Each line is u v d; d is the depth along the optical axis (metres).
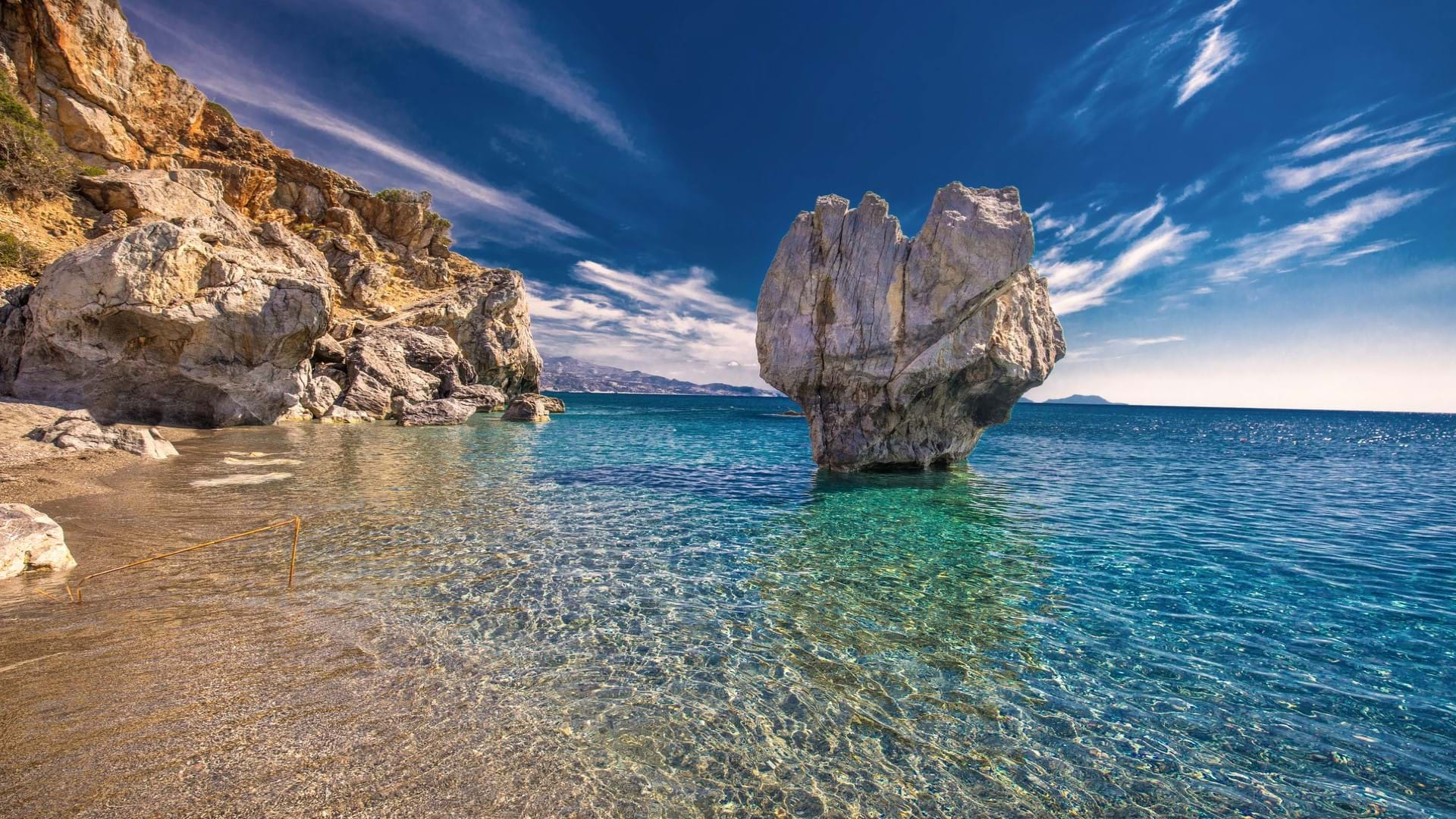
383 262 69.31
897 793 4.89
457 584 9.51
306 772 4.83
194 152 58.97
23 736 5.11
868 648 7.61
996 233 17.64
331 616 8.05
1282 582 10.46
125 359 26.80
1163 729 5.89
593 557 11.24
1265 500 19.02
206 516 13.05
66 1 46.41
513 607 8.61
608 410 84.12
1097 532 14.10
